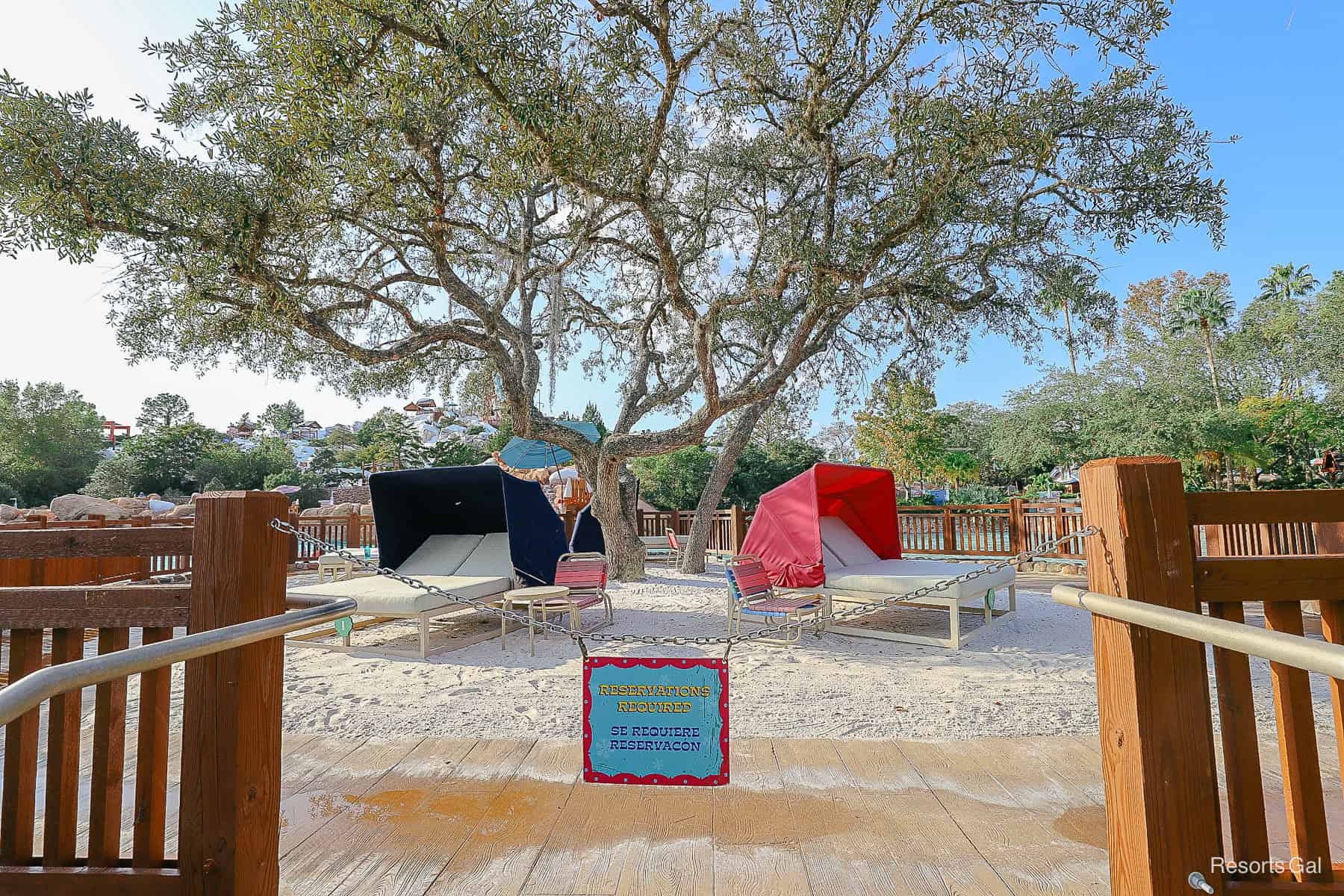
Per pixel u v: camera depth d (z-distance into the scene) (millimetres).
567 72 7324
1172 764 1585
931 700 4719
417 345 10766
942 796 3080
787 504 7688
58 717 1948
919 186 8555
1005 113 7594
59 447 42438
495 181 7977
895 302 11898
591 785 3277
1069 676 5352
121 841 2748
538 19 6797
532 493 8641
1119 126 8664
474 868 2488
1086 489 1835
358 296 12969
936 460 34125
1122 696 1655
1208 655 5602
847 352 13352
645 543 15562
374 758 3684
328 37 6414
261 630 1821
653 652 6484
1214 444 25203
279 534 2113
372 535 16703
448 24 6691
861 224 9062
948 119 7512
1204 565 1694
